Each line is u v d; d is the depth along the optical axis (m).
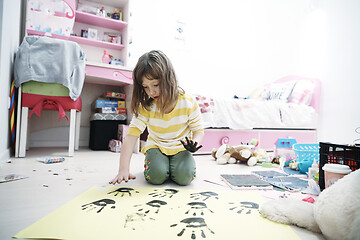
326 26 2.60
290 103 2.61
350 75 2.34
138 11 2.69
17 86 1.62
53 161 1.50
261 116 2.40
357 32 2.28
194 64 2.99
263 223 0.63
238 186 0.97
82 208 0.71
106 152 2.07
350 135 2.32
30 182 1.01
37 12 1.90
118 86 2.66
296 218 0.61
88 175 1.17
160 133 1.09
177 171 1.02
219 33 3.13
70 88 1.67
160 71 0.89
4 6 1.30
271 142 2.45
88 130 2.57
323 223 0.54
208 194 0.88
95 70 1.95
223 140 2.24
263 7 3.36
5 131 1.51
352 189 0.52
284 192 0.95
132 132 1.06
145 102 1.04
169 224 0.61
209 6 3.08
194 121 1.11
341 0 2.44
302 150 1.43
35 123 2.34
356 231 0.47
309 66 2.80
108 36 2.53
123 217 0.64
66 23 1.97
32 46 1.61
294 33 2.99
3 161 1.42
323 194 0.58
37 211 0.69
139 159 1.74
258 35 3.34
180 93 1.07
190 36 2.97
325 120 2.60
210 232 0.57
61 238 0.52
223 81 3.14
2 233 0.54
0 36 1.26
